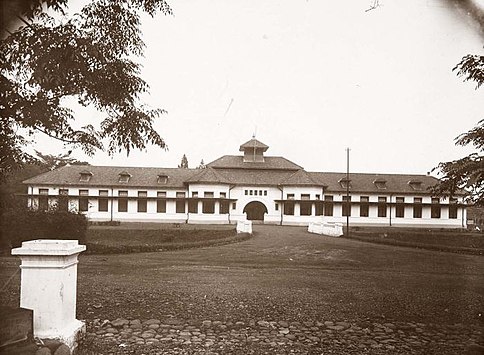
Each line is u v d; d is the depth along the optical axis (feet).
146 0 24.02
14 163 26.71
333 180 169.27
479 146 31.48
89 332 17.56
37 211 57.77
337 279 35.35
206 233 95.09
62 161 192.24
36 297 14.43
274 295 26.89
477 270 44.47
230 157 178.50
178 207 159.12
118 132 25.05
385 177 172.35
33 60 20.53
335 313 22.39
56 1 19.99
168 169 168.25
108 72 22.71
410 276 38.47
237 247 67.10
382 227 156.87
